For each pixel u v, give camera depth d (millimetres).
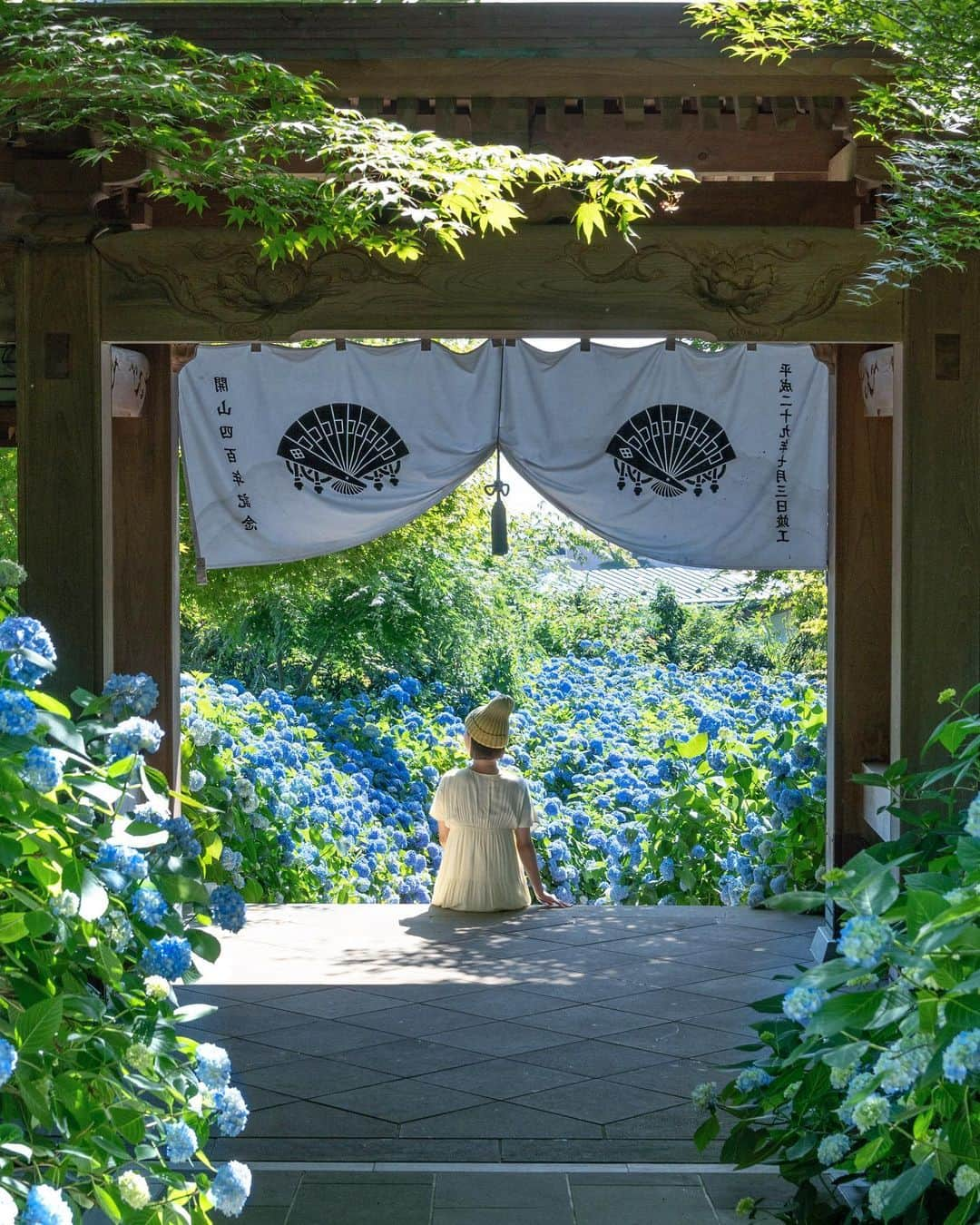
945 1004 2559
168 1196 3072
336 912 7824
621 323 5652
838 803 7332
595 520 7699
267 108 5367
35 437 5629
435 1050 5398
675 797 9086
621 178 4965
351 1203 4039
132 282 5648
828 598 7543
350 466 7742
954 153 4898
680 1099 4859
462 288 5652
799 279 5645
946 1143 2752
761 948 6965
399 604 18750
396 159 4844
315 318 5652
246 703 11164
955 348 5637
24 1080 2885
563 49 5203
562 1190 4141
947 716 5633
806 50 5148
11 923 3012
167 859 3863
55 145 5527
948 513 5645
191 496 7758
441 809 7832
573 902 10000
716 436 7633
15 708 3076
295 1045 5461
